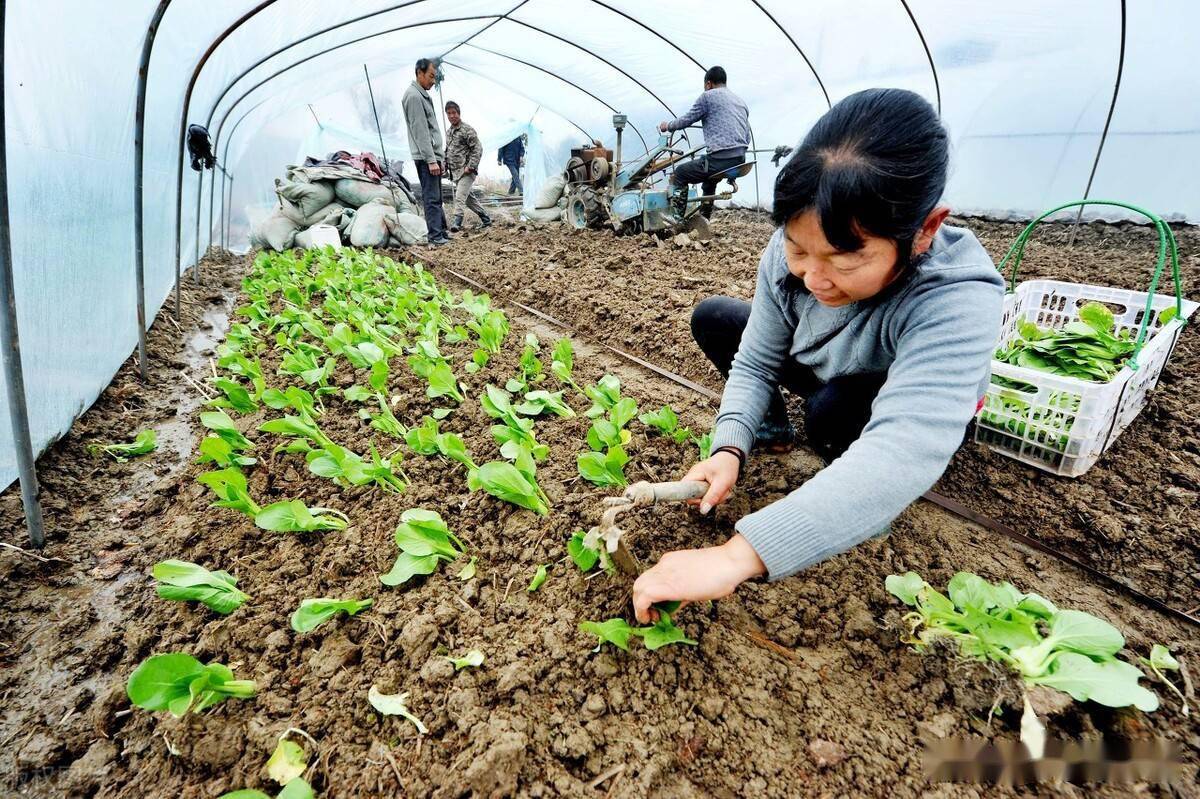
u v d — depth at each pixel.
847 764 1.15
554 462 2.13
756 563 1.06
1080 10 5.55
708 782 1.13
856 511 1.04
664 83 9.30
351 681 1.33
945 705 1.25
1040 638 1.28
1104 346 2.14
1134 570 1.69
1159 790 1.09
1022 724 1.15
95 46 3.00
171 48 3.82
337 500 1.97
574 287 4.68
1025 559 1.75
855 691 1.29
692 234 6.75
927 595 1.40
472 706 1.25
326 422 2.56
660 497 1.34
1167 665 1.33
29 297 2.39
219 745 1.22
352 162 8.30
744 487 1.99
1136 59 5.72
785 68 7.90
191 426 2.80
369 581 1.61
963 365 1.12
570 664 1.34
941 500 1.99
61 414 2.52
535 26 8.00
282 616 1.52
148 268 4.34
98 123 3.16
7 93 2.32
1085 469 2.02
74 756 1.28
